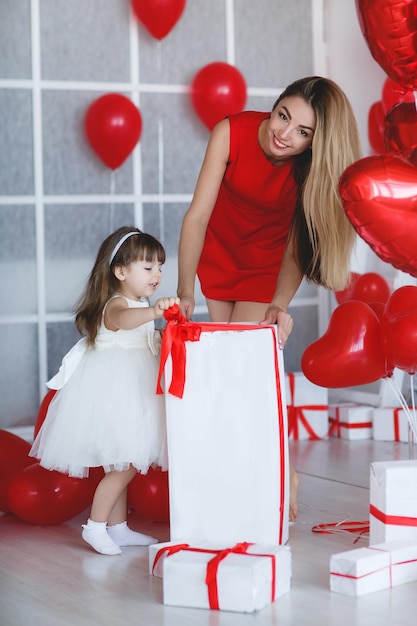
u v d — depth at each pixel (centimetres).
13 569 258
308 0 527
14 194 470
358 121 522
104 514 270
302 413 455
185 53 500
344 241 283
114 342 277
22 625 214
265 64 518
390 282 477
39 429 322
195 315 508
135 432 264
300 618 214
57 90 475
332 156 271
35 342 477
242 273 322
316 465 392
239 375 254
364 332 279
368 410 455
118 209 490
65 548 278
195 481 254
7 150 468
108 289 280
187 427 253
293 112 269
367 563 230
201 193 296
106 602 229
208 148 299
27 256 473
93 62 481
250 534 254
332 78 530
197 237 294
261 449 256
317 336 536
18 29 466
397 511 251
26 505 295
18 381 475
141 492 294
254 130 296
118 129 447
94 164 484
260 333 257
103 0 481
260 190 303
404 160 234
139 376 272
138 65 490
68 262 481
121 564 261
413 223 229
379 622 211
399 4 235
